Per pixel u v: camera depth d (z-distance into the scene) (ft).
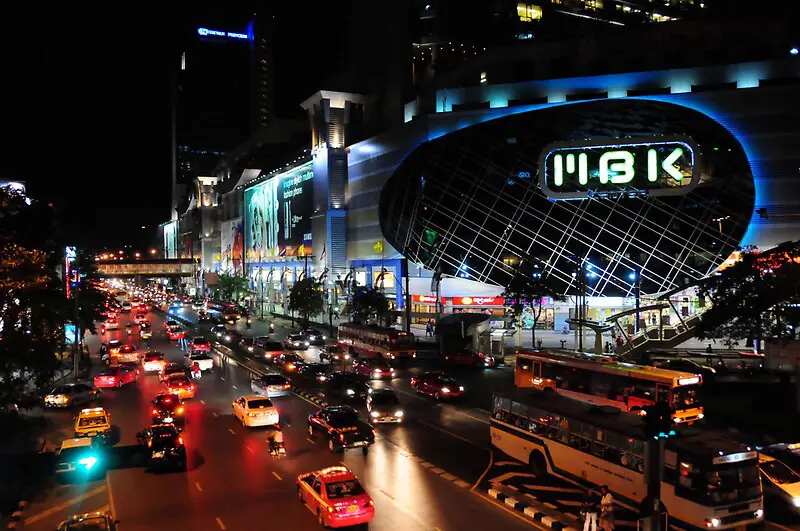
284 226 463.83
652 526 52.34
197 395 147.23
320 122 394.93
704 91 266.16
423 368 187.93
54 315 110.73
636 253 265.13
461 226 288.10
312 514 70.79
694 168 258.78
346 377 142.10
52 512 73.46
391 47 388.37
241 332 314.35
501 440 92.63
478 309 284.82
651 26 302.25
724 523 60.49
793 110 251.80
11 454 100.17
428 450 97.71
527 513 70.44
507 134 289.74
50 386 132.98
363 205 353.10
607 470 72.08
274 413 114.32
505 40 359.46
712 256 257.14
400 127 312.91
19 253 104.83
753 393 136.87
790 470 73.56
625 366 106.73
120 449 100.73
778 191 252.21
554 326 282.15
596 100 279.90
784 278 130.93
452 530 65.92
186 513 71.67
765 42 293.64
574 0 399.24
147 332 276.00
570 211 275.39
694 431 69.15
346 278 321.52
